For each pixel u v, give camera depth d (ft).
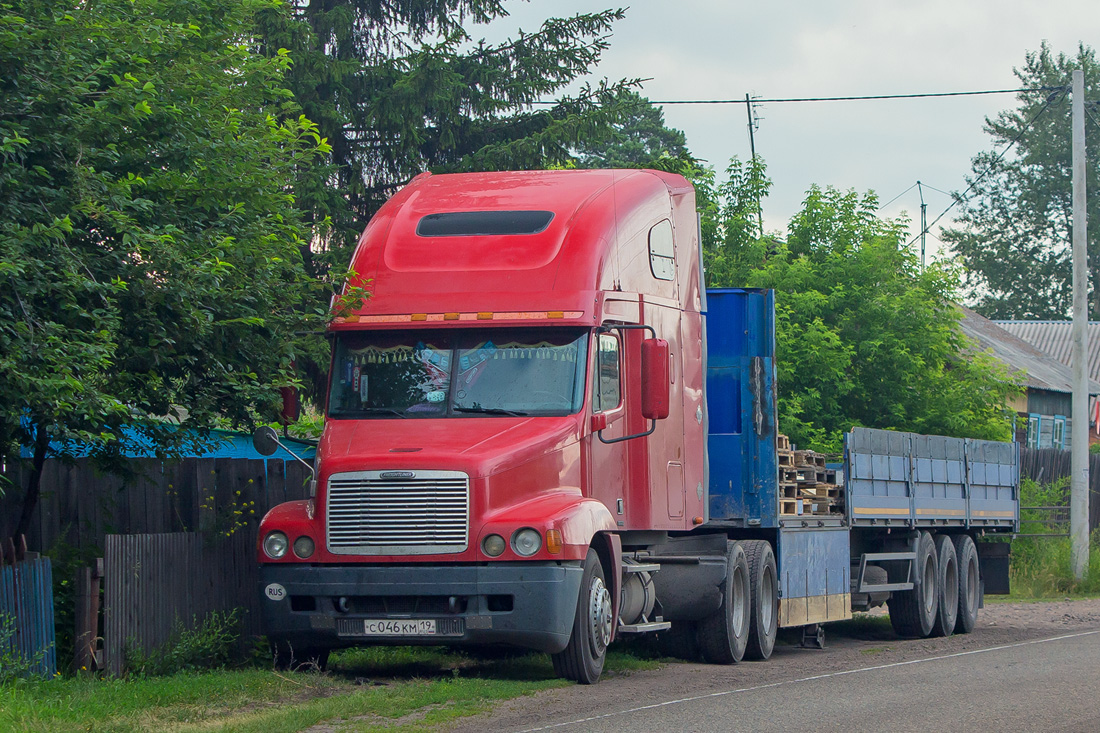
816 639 93.81
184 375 70.03
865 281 163.53
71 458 72.90
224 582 72.79
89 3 63.77
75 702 52.31
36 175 59.41
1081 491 160.66
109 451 73.31
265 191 69.67
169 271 61.72
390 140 123.75
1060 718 54.39
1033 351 293.02
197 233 66.23
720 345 87.45
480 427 65.05
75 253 58.49
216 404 70.79
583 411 66.39
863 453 96.89
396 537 61.98
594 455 67.36
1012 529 131.34
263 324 66.13
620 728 50.75
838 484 98.53
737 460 86.38
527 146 123.65
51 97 59.77
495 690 60.34
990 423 164.25
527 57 127.34
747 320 87.10
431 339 68.03
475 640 61.87
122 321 62.75
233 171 68.49
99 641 63.31
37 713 49.26
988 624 121.29
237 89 72.74
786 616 86.79
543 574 61.36
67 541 79.82
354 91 123.54
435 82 120.26
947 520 112.68
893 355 157.58
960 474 116.16
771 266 166.09
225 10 73.77
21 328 54.19
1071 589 157.69
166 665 66.18
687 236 81.00
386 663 72.95
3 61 58.49
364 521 62.28
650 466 73.26
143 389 67.51
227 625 71.46
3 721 47.78
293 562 63.36
